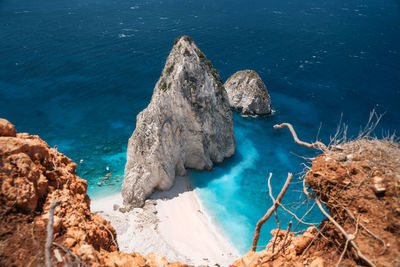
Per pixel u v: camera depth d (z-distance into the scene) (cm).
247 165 5725
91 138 6700
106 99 8156
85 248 872
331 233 1012
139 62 9950
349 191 973
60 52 10412
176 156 5100
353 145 1074
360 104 7756
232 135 5794
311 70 9425
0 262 793
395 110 7475
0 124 1066
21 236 856
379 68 9456
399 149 1027
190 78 4878
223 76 9069
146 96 8344
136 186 4747
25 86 8525
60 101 8000
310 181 1062
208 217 4578
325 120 7188
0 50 10300
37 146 1073
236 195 5000
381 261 838
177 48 5025
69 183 1130
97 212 4509
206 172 5506
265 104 7331
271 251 1158
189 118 5012
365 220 920
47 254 718
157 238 4141
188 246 4066
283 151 6153
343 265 922
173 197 4906
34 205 934
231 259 3881
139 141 4728
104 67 9631
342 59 10044
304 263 1024
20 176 950
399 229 862
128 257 956
